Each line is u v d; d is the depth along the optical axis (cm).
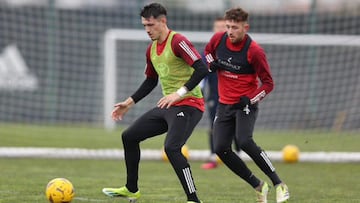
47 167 4116
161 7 2478
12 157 4553
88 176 3694
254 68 2627
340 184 3497
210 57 2716
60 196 2527
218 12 6519
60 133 5822
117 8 6662
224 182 3522
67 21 6531
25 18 6456
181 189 3194
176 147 2462
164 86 2562
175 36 2478
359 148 5181
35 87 6494
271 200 2900
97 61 6600
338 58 6031
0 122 6438
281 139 5612
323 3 6041
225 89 2683
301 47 6128
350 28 5922
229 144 2652
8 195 2883
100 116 6575
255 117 2659
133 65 6544
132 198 2666
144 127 2561
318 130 6022
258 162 2591
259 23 6212
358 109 5906
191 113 2516
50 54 6500
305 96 6116
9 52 6456
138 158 2619
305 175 3922
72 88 6562
